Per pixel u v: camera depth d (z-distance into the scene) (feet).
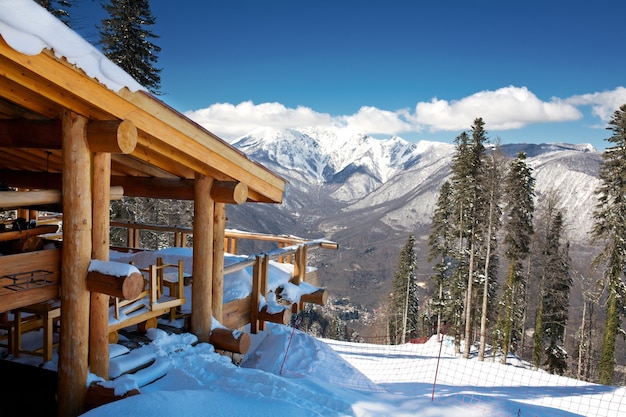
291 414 14.49
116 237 67.26
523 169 72.64
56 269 15.40
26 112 17.06
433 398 27.22
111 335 19.52
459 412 18.40
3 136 15.51
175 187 23.73
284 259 38.88
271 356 28.19
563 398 44.09
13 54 11.54
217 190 22.07
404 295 112.68
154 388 16.87
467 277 80.28
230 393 15.85
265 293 29.25
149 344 19.76
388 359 55.98
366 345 69.00
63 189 14.90
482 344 68.59
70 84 13.14
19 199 13.92
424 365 53.72
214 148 19.89
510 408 28.22
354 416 15.72
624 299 64.08
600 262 65.31
